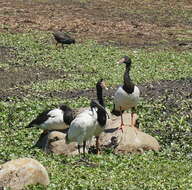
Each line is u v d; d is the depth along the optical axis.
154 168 14.98
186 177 14.29
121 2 54.31
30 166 12.79
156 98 24.56
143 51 36.31
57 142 16.34
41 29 42.38
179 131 19.58
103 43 38.81
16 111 21.67
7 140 17.78
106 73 30.02
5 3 51.81
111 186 13.17
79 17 46.94
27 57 33.53
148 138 16.97
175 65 32.50
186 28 45.12
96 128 15.39
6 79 28.52
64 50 35.59
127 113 19.41
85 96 24.94
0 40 37.78
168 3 54.38
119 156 16.00
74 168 14.57
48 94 25.33
